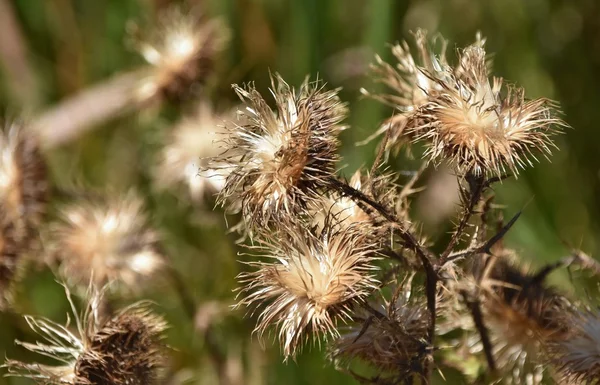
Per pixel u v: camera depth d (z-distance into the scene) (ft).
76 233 1.44
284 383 1.46
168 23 1.64
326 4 1.67
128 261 1.43
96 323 1.26
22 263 1.41
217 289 1.53
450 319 1.25
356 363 1.43
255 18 1.68
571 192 1.64
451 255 1.14
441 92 1.13
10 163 1.44
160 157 1.56
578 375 1.18
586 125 1.68
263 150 1.13
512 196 1.60
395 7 1.64
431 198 1.49
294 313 1.11
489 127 1.12
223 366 1.46
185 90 1.51
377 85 1.57
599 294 1.41
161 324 1.26
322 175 1.11
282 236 1.12
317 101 1.13
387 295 1.25
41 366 1.25
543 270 1.25
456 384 1.32
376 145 1.52
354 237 1.12
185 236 1.58
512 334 1.23
